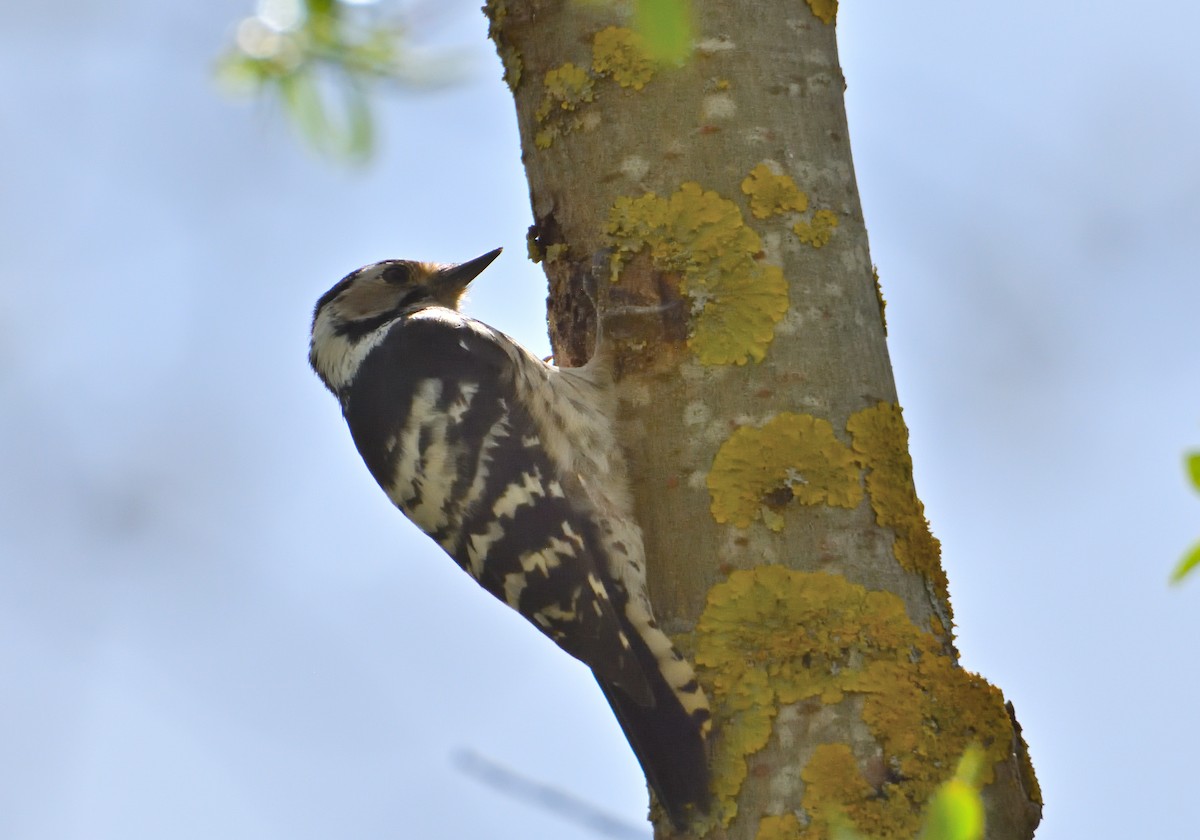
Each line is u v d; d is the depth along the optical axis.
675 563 7.99
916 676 7.49
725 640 7.64
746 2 8.70
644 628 7.88
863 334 8.32
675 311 8.38
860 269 8.52
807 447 7.93
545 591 8.75
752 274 8.27
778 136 8.51
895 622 7.61
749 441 7.98
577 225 8.80
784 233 8.35
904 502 8.02
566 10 8.92
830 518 7.80
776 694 7.44
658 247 8.48
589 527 8.31
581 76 8.81
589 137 8.76
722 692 7.55
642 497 8.23
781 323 8.18
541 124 9.00
